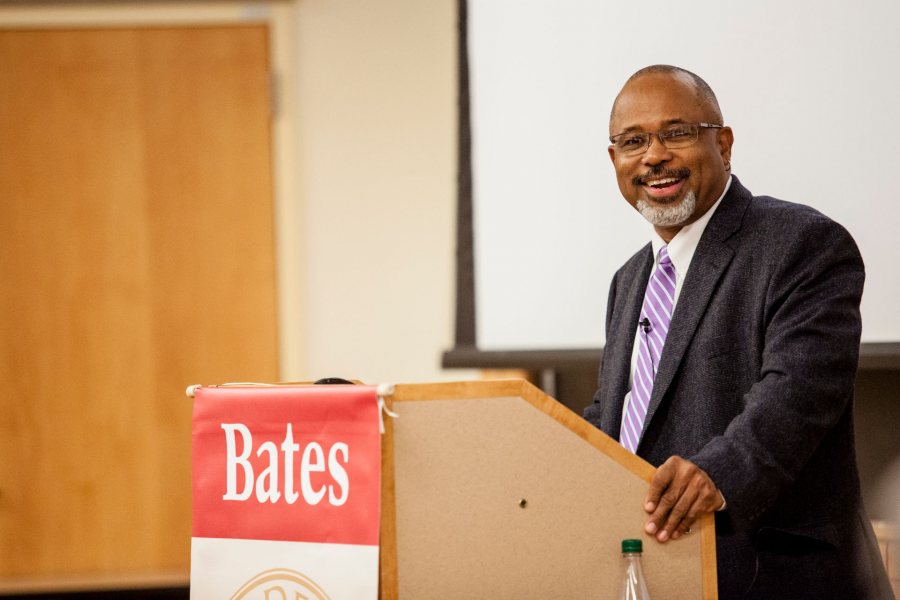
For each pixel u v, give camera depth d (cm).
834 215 701
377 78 966
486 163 859
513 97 850
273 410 362
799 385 384
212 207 966
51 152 965
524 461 356
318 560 354
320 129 966
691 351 439
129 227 966
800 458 379
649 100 457
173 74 964
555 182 834
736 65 734
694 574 357
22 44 963
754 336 425
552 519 355
